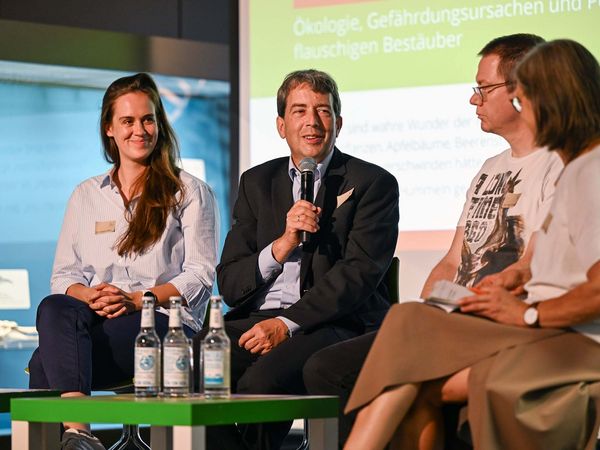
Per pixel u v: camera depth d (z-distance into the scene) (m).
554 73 3.01
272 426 3.92
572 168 2.99
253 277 3.98
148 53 7.36
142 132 4.41
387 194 4.02
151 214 4.39
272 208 4.11
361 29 5.75
